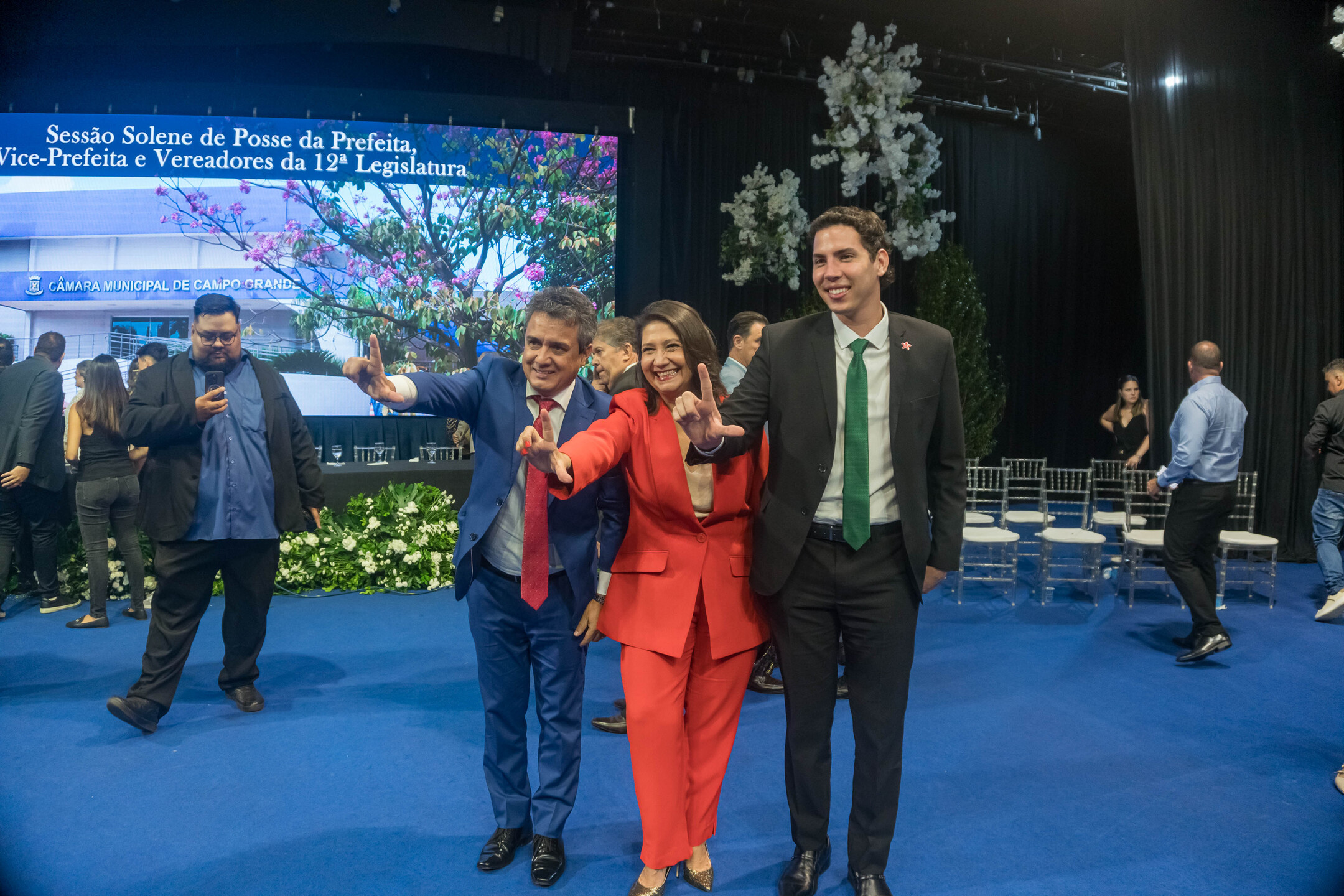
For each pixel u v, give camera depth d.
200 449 3.32
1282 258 6.89
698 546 2.13
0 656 4.31
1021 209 10.65
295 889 2.25
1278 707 3.71
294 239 7.27
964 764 3.09
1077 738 3.35
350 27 6.64
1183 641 4.60
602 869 2.37
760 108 9.23
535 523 2.20
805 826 2.21
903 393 2.03
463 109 7.45
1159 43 6.78
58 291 7.03
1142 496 6.51
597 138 7.79
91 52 7.26
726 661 2.18
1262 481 6.98
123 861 2.38
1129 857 2.45
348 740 3.26
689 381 2.10
